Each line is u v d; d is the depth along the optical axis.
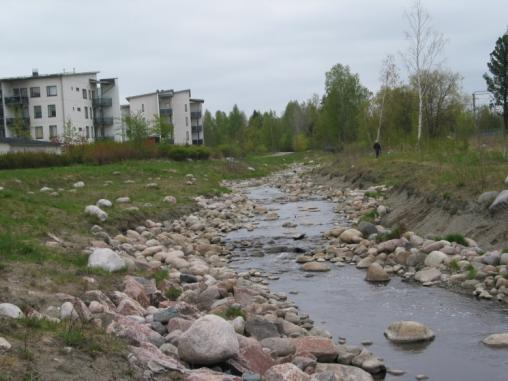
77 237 14.20
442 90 49.28
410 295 11.48
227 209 25.52
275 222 22.30
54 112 63.03
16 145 46.16
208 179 37.75
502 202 14.09
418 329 8.89
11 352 5.69
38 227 14.02
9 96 63.66
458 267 12.64
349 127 75.44
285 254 16.45
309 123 107.75
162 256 14.41
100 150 39.31
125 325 7.32
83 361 5.91
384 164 30.31
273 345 7.88
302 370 7.23
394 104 49.75
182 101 82.00
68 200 20.55
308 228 20.45
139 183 29.48
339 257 15.39
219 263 15.15
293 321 9.78
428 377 7.45
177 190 28.41
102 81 68.31
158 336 7.45
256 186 39.91
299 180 42.44
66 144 45.56
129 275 10.95
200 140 88.56
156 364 6.28
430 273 12.60
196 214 23.58
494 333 8.96
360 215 21.55
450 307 10.48
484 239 13.96
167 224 20.55
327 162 51.91
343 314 10.43
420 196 18.94
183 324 7.95
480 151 22.03
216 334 6.82
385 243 14.99
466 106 50.16
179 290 10.91
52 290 9.00
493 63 51.97
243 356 6.99
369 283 12.70
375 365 7.64
